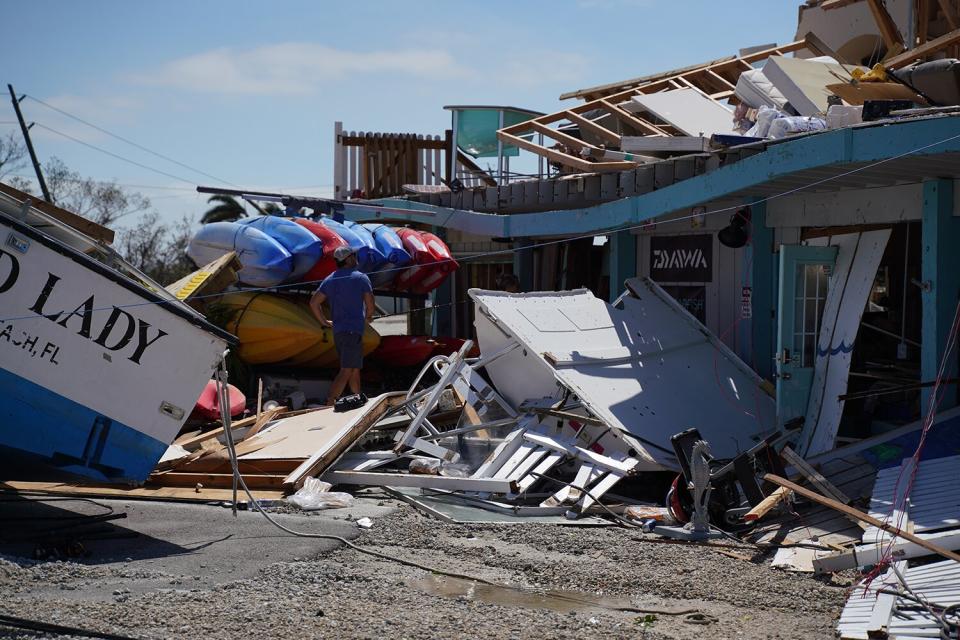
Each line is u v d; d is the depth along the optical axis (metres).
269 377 16.41
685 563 8.26
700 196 12.98
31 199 9.07
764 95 15.06
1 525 8.88
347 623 6.42
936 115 9.67
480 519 9.80
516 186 18.47
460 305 22.66
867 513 8.86
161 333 8.73
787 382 12.02
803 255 12.01
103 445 8.78
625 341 12.92
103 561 7.89
